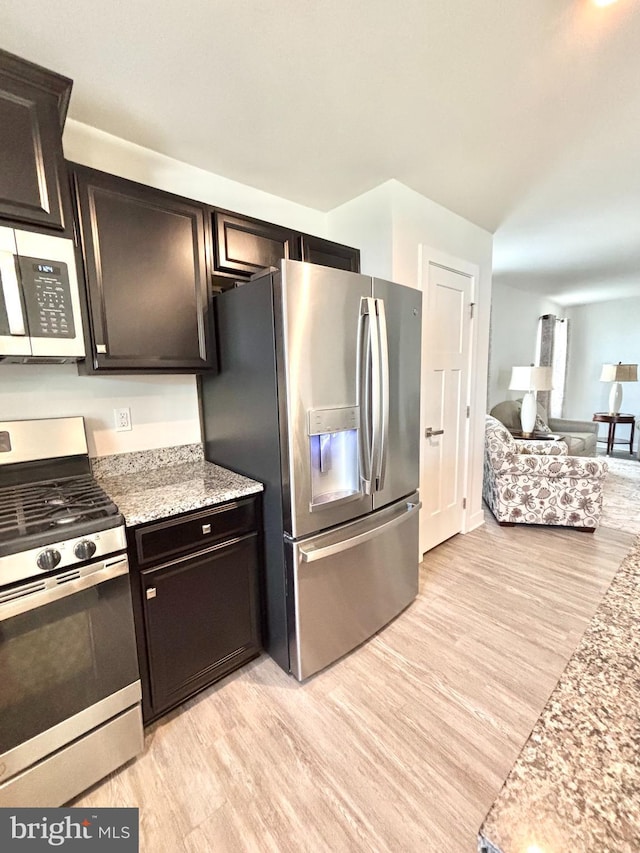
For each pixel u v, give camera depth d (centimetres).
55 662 121
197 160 204
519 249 375
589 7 120
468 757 140
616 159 209
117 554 130
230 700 166
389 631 208
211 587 165
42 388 170
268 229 201
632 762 46
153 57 136
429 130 182
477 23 125
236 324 178
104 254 151
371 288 179
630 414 633
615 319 643
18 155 124
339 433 184
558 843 38
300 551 163
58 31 124
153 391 203
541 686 171
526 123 178
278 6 118
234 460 196
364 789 130
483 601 233
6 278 124
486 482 393
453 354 290
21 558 111
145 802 127
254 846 115
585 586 248
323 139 187
